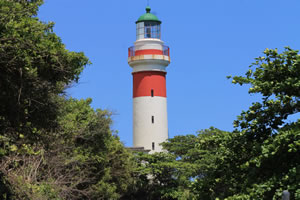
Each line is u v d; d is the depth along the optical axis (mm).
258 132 16547
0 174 20766
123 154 48281
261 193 14477
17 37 15375
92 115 35531
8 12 15508
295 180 14055
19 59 15664
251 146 16375
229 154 16719
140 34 79438
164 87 77562
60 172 30266
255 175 15578
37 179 26094
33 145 21344
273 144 14750
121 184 48844
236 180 16828
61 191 27219
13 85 16391
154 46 77250
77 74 18391
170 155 62500
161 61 76500
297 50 16219
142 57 76000
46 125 18875
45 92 17594
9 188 20984
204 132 66250
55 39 17594
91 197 37594
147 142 75688
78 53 18156
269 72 16328
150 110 76062
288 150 13992
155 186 61656
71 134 31172
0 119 17469
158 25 79688
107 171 39656
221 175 17078
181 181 57156
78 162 32125
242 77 16719
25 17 16469
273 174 14922
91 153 35312
